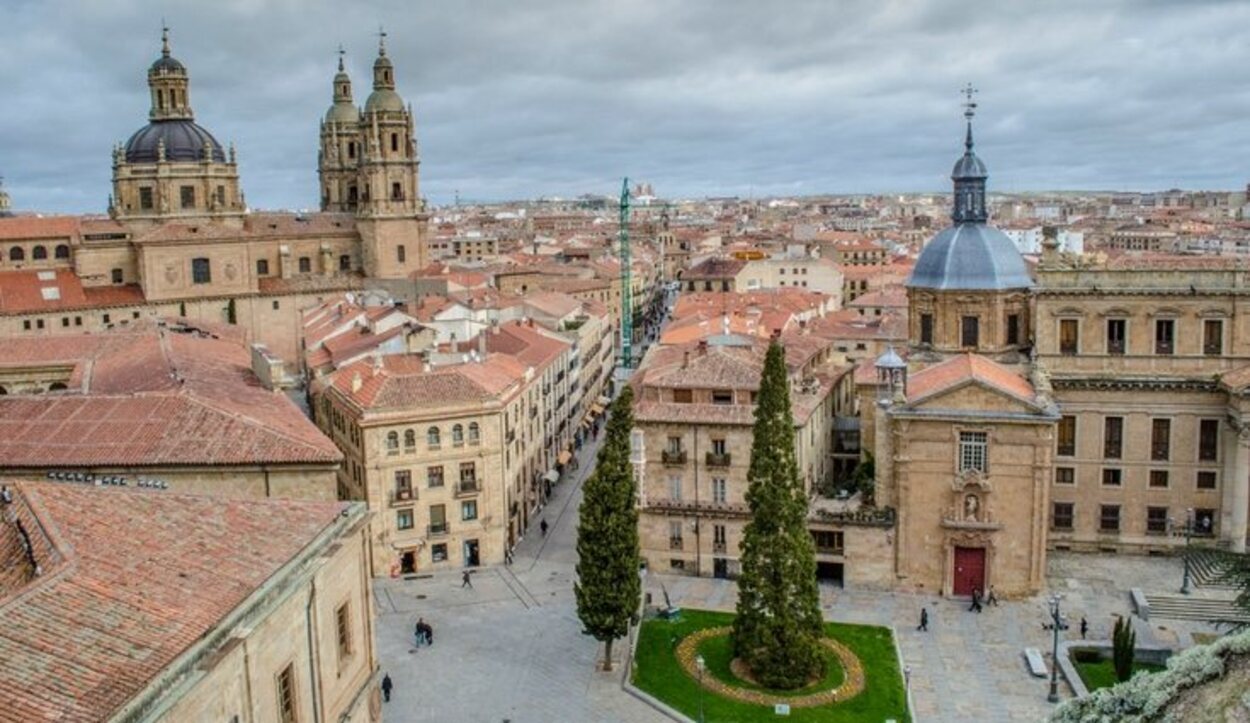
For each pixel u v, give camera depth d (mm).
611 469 76812
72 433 66312
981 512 89250
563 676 78188
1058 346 97375
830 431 112875
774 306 169125
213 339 116000
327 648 47750
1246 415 90500
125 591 37500
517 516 108188
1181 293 93562
